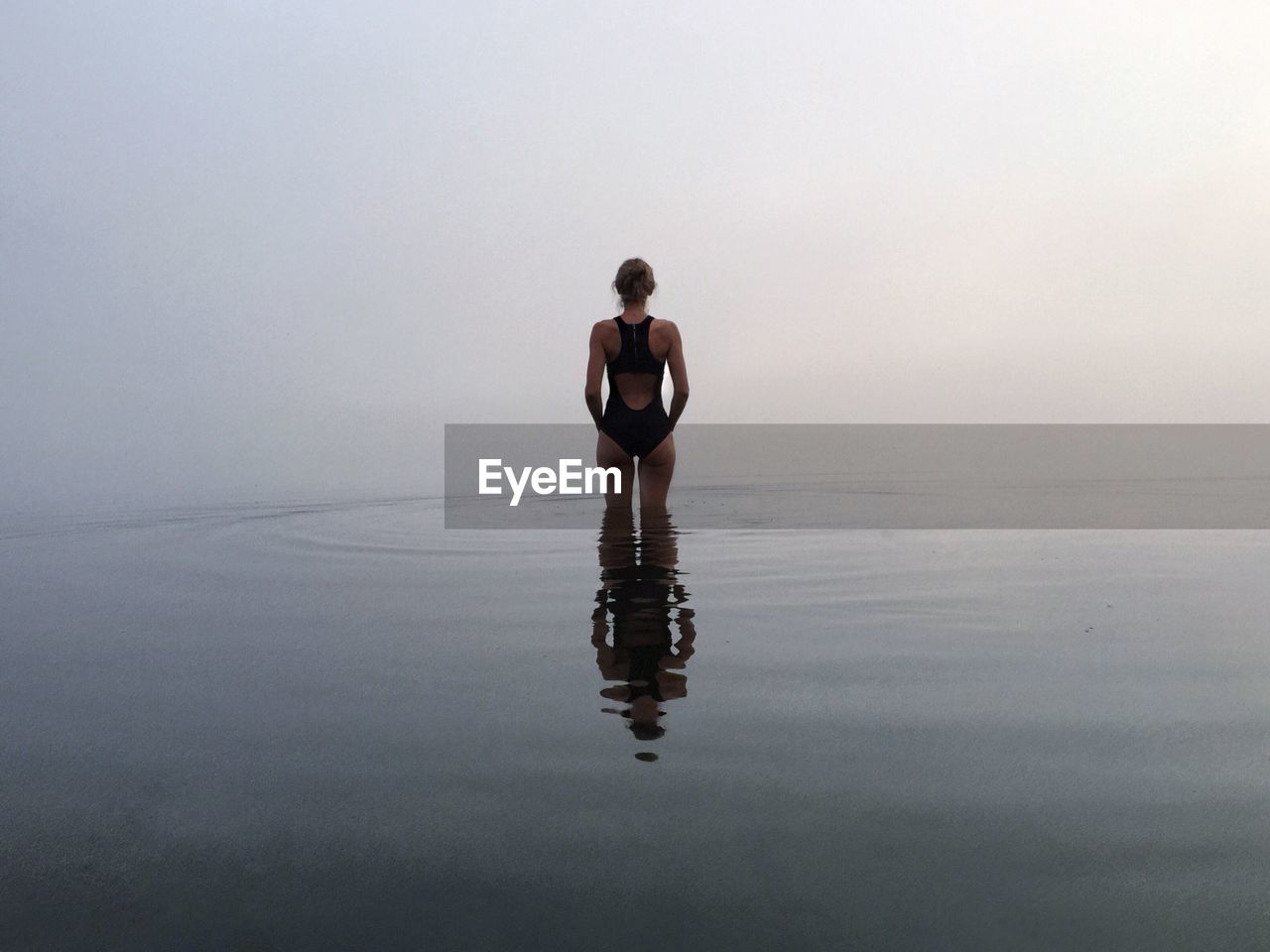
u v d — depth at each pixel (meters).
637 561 2.68
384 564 2.69
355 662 1.61
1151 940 0.73
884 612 1.96
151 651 1.71
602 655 1.62
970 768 1.09
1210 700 1.35
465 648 1.69
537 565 2.62
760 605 2.03
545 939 0.74
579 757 1.13
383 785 1.06
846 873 0.84
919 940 0.73
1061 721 1.26
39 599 2.21
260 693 1.43
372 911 0.79
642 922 0.76
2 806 1.02
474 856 0.88
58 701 1.40
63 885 0.84
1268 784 1.04
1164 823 0.94
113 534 3.47
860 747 1.16
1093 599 2.09
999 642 1.70
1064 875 0.84
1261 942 0.73
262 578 2.47
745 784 1.04
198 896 0.82
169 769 1.12
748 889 0.81
